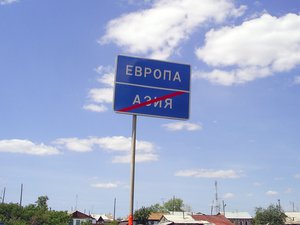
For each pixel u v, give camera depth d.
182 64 10.20
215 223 82.25
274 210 88.88
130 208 9.34
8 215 68.38
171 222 75.50
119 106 9.67
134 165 9.56
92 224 94.56
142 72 9.95
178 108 9.94
